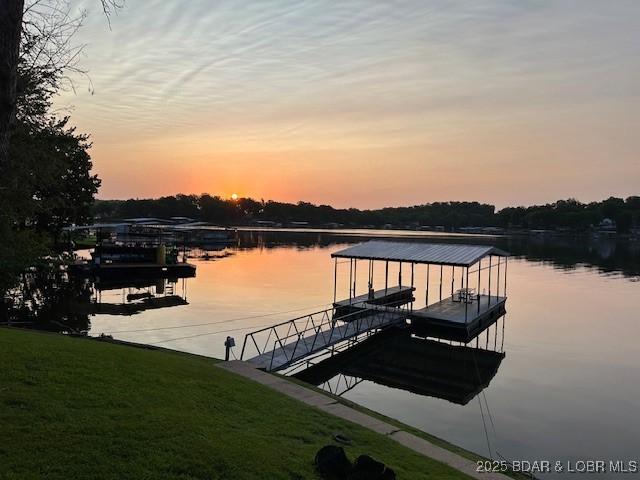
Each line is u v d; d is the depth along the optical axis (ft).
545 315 99.86
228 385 32.07
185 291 120.37
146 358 35.06
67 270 137.18
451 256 88.63
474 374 61.21
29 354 28.91
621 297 122.93
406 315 84.12
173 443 19.86
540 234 548.31
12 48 15.87
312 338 65.05
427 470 23.98
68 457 17.53
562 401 51.60
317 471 20.16
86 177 142.82
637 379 59.52
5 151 16.46
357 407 35.70
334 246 287.07
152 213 501.56
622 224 512.63
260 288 127.95
